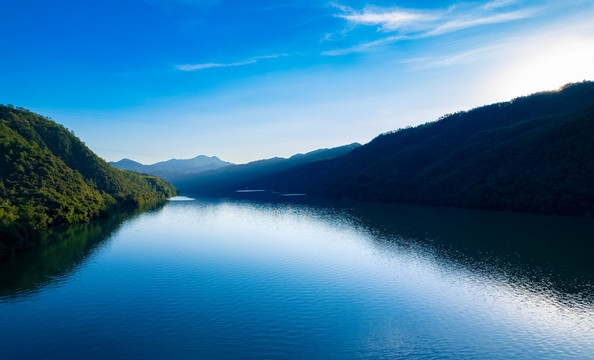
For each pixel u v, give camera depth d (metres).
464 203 142.75
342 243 81.81
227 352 32.84
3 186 95.94
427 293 48.69
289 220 124.06
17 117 148.38
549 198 116.88
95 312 41.59
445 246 76.00
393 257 67.81
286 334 36.50
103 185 166.25
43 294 47.41
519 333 37.09
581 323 39.31
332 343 34.66
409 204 169.62
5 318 39.88
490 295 47.78
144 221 120.00
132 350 33.06
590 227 92.31
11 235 69.12
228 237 90.50
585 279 53.22
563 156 131.88
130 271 58.47
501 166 150.88
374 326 38.47
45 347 33.50
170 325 38.31
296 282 53.22
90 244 79.56
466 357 32.28
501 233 87.94
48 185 108.06
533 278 54.09
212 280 53.91
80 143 178.50
